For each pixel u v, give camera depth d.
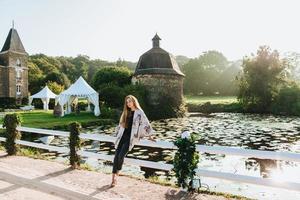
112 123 30.09
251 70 53.50
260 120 35.69
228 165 12.30
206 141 19.25
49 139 19.08
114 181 6.73
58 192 6.34
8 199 5.93
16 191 6.41
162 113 44.03
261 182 5.80
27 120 27.81
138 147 15.85
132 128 6.64
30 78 77.81
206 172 6.37
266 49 53.31
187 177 6.40
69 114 36.31
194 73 93.56
